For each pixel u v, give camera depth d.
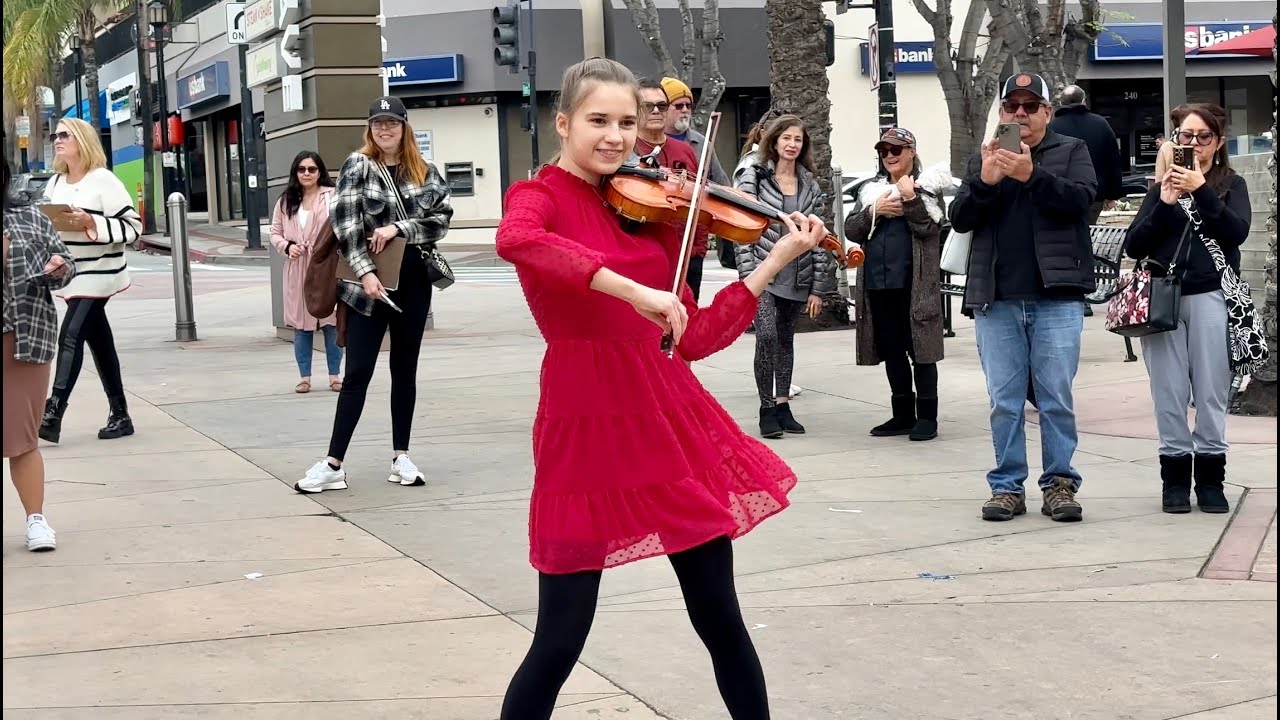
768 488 3.34
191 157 50.06
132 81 51.47
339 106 14.20
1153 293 6.29
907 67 34.34
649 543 3.20
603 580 5.60
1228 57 36.06
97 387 11.38
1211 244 6.35
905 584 5.39
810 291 8.67
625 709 4.14
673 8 33.78
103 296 8.75
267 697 4.26
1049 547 5.91
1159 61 35.97
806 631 4.83
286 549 6.11
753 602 5.20
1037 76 6.30
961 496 6.99
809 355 12.41
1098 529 6.21
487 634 4.87
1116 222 16.06
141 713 4.13
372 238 7.06
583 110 3.24
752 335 13.88
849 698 4.17
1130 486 7.12
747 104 35.09
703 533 3.18
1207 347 6.39
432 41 34.00
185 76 46.59
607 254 3.23
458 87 34.06
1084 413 9.25
